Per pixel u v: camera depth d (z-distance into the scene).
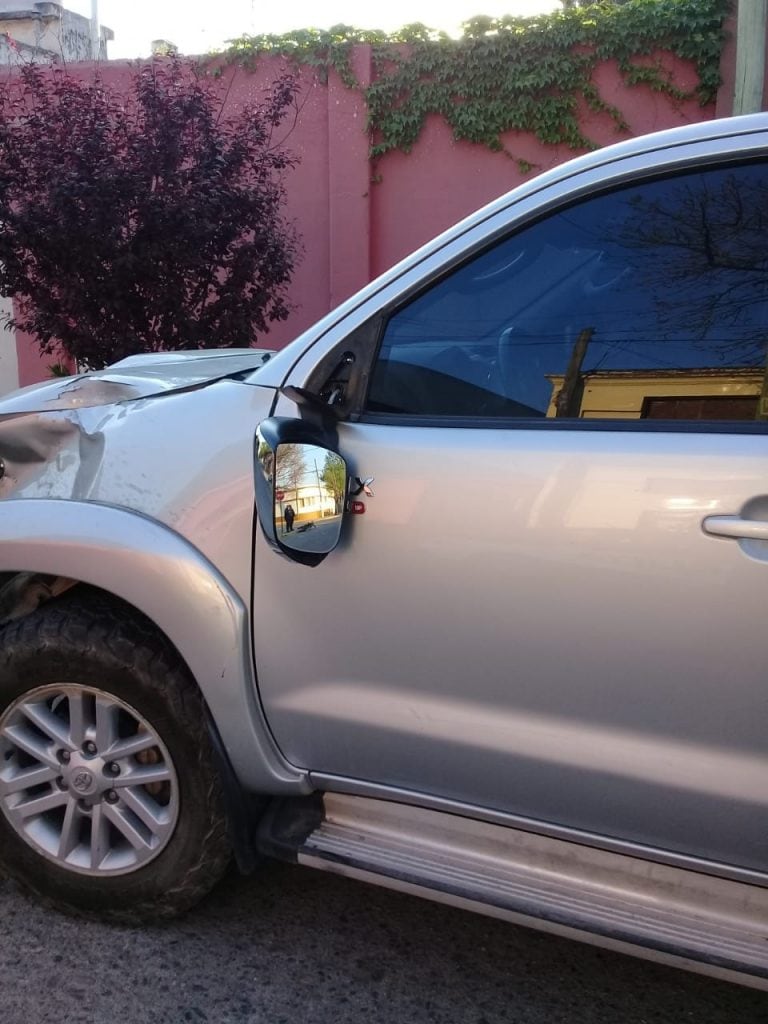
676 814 1.75
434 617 1.88
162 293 5.90
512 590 1.80
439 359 1.97
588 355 1.86
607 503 1.72
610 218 1.88
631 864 1.85
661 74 7.38
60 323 6.02
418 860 1.98
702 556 1.66
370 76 7.78
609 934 1.78
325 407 1.98
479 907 1.88
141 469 2.13
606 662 1.75
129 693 2.16
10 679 2.25
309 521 1.83
